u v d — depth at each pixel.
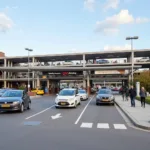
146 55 63.28
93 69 57.44
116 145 7.83
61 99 21.67
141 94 22.03
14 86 74.69
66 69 58.09
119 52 58.56
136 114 16.05
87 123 12.80
